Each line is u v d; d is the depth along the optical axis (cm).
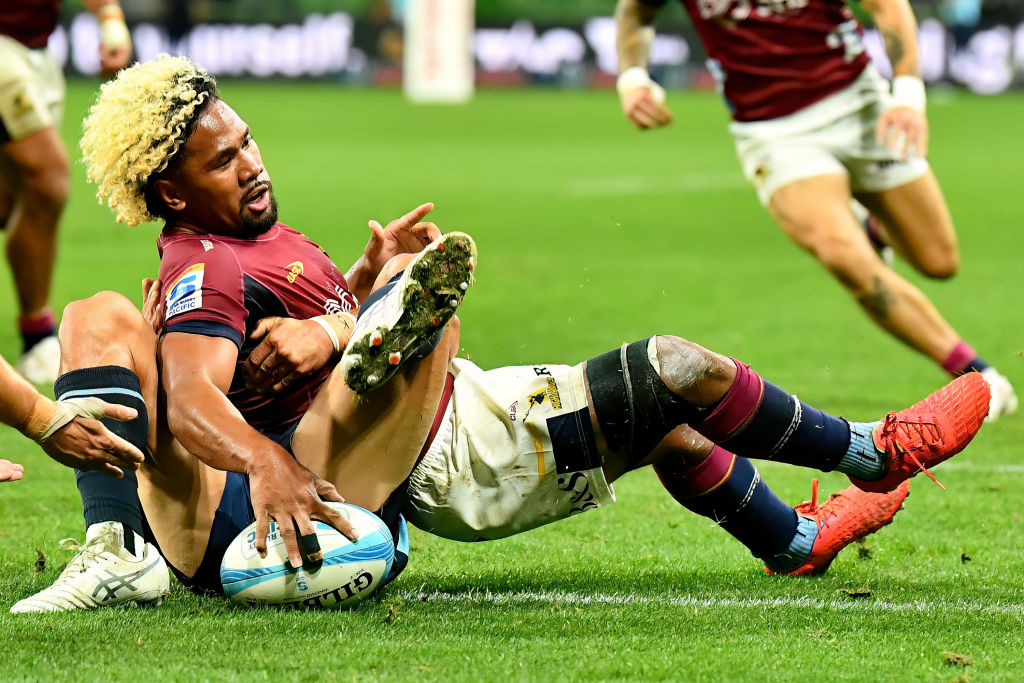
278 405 1037
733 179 5931
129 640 924
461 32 11100
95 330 980
